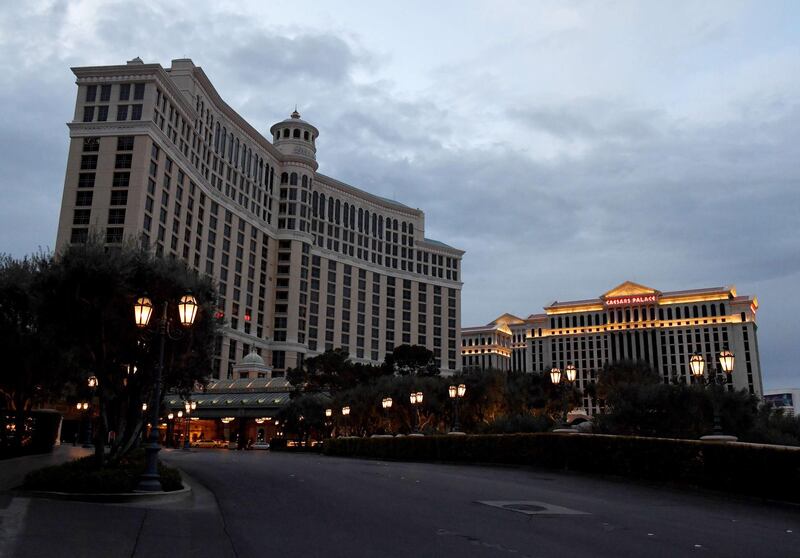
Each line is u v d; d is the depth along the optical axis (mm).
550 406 62531
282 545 9578
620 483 20766
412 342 157250
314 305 140625
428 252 167000
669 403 31703
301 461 33781
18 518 10930
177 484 15930
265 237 133000
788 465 15469
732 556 9609
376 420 57562
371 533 10672
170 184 97375
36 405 40188
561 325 196625
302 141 148375
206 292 22828
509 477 22531
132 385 20609
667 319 181375
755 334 177500
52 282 18266
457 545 9789
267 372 114188
